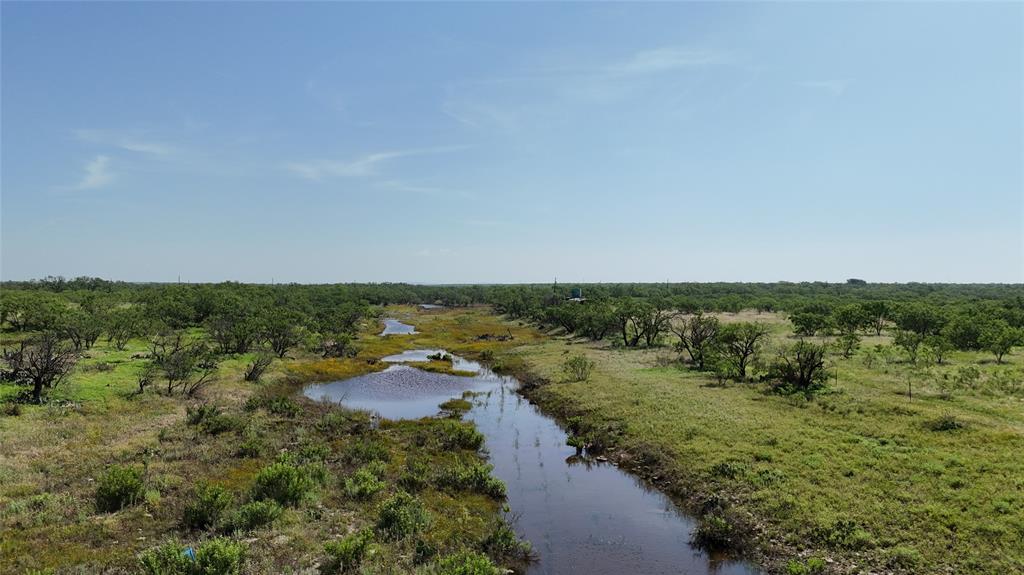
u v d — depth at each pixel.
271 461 26.67
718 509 22.64
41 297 80.00
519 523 22.44
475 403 46.38
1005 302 104.81
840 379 44.12
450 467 28.02
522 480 27.53
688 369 53.97
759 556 19.27
